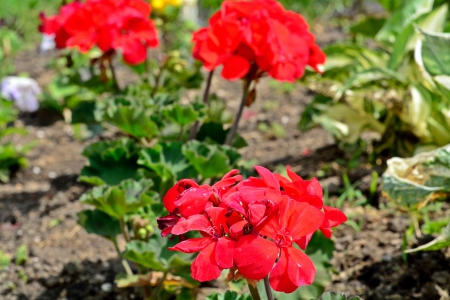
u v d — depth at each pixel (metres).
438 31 1.40
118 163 1.21
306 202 0.88
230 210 0.88
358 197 1.36
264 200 0.88
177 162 1.20
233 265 0.89
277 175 0.92
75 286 1.25
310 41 1.19
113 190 1.10
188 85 1.51
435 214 1.29
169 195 0.93
